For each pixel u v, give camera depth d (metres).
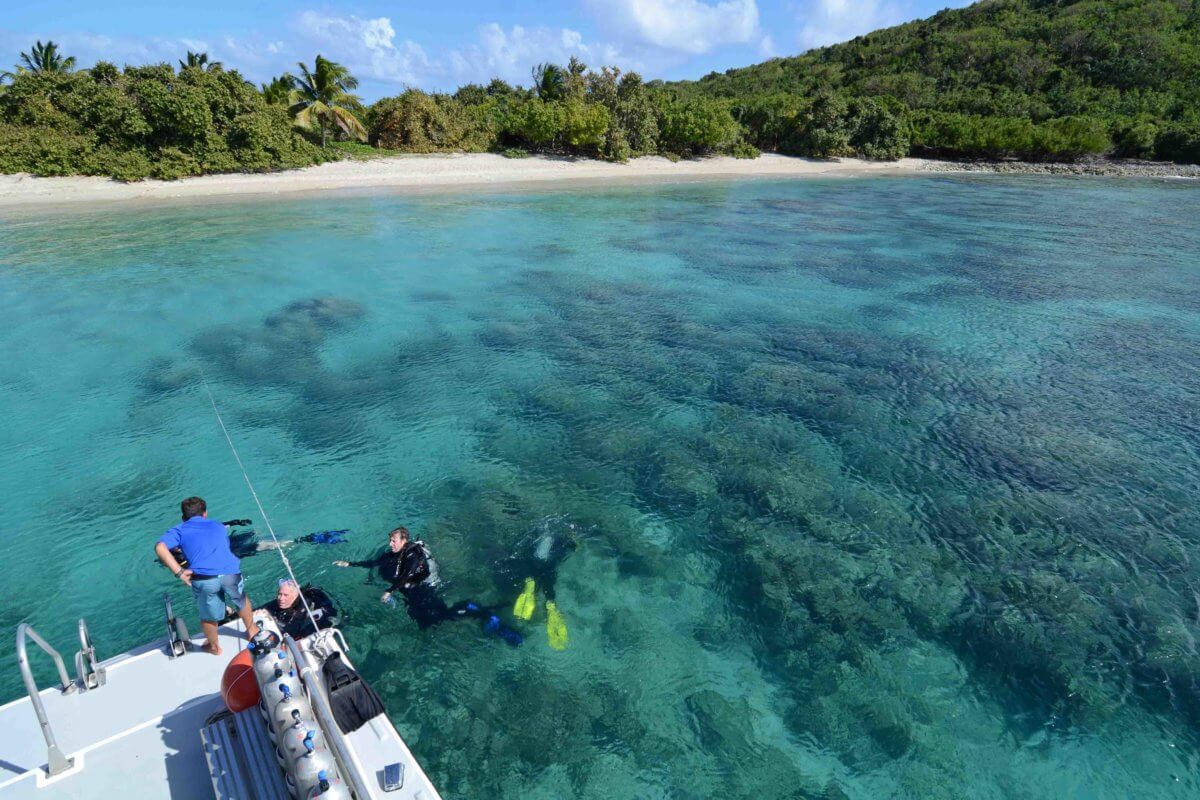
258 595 6.86
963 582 7.32
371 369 12.98
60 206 29.22
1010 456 10.04
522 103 57.38
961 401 11.92
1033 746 5.41
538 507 8.62
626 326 15.71
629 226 28.59
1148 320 16.61
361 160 43.25
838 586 7.25
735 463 9.75
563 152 53.50
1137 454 10.14
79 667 4.71
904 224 30.80
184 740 4.34
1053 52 80.38
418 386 12.26
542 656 6.20
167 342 14.12
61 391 11.80
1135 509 8.71
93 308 16.14
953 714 5.69
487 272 20.39
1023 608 6.93
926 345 14.70
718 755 5.28
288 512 8.44
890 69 87.00
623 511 8.59
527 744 5.32
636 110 54.88
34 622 6.53
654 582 7.29
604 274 20.50
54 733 4.36
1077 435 10.73
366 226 26.83
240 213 28.84
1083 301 18.23
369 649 6.16
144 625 6.52
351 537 7.91
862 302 17.95
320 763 3.52
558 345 14.41
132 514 8.34
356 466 9.56
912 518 8.49
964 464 9.80
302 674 4.30
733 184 46.72
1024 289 19.44
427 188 38.53
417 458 9.80
